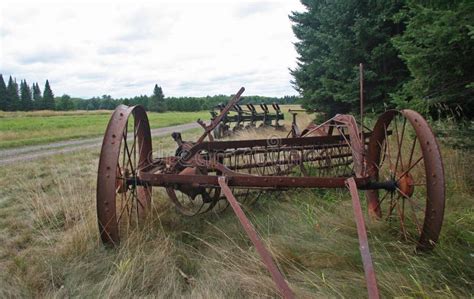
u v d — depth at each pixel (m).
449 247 2.86
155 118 40.50
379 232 3.39
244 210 4.14
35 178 6.73
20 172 7.52
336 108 11.41
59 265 2.83
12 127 26.33
